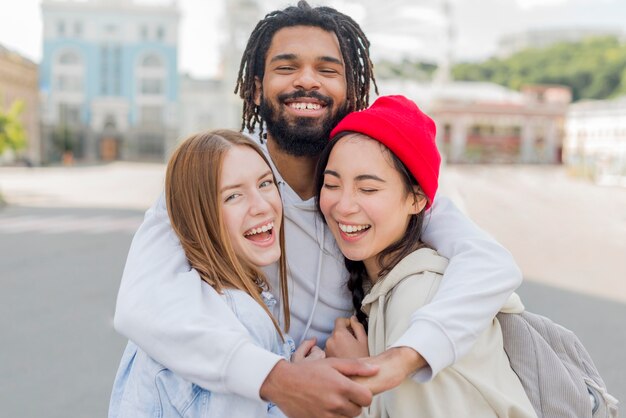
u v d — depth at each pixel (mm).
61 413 3799
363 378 1228
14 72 50344
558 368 1554
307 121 1719
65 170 42469
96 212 16062
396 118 1489
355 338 1555
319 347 1715
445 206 1682
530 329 1587
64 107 57594
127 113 57844
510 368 1546
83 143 57969
